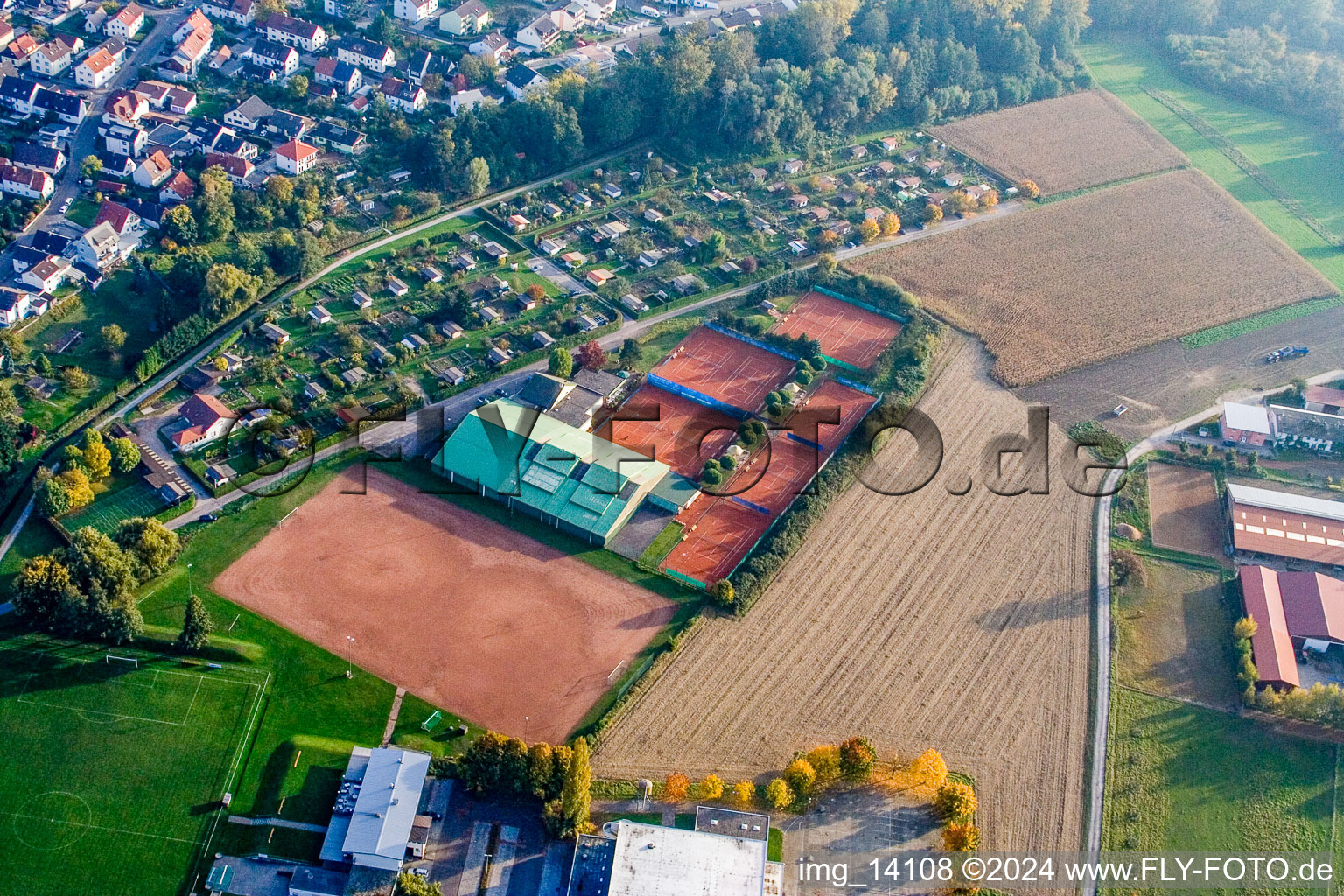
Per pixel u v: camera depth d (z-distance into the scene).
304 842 175.12
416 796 177.00
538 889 172.62
